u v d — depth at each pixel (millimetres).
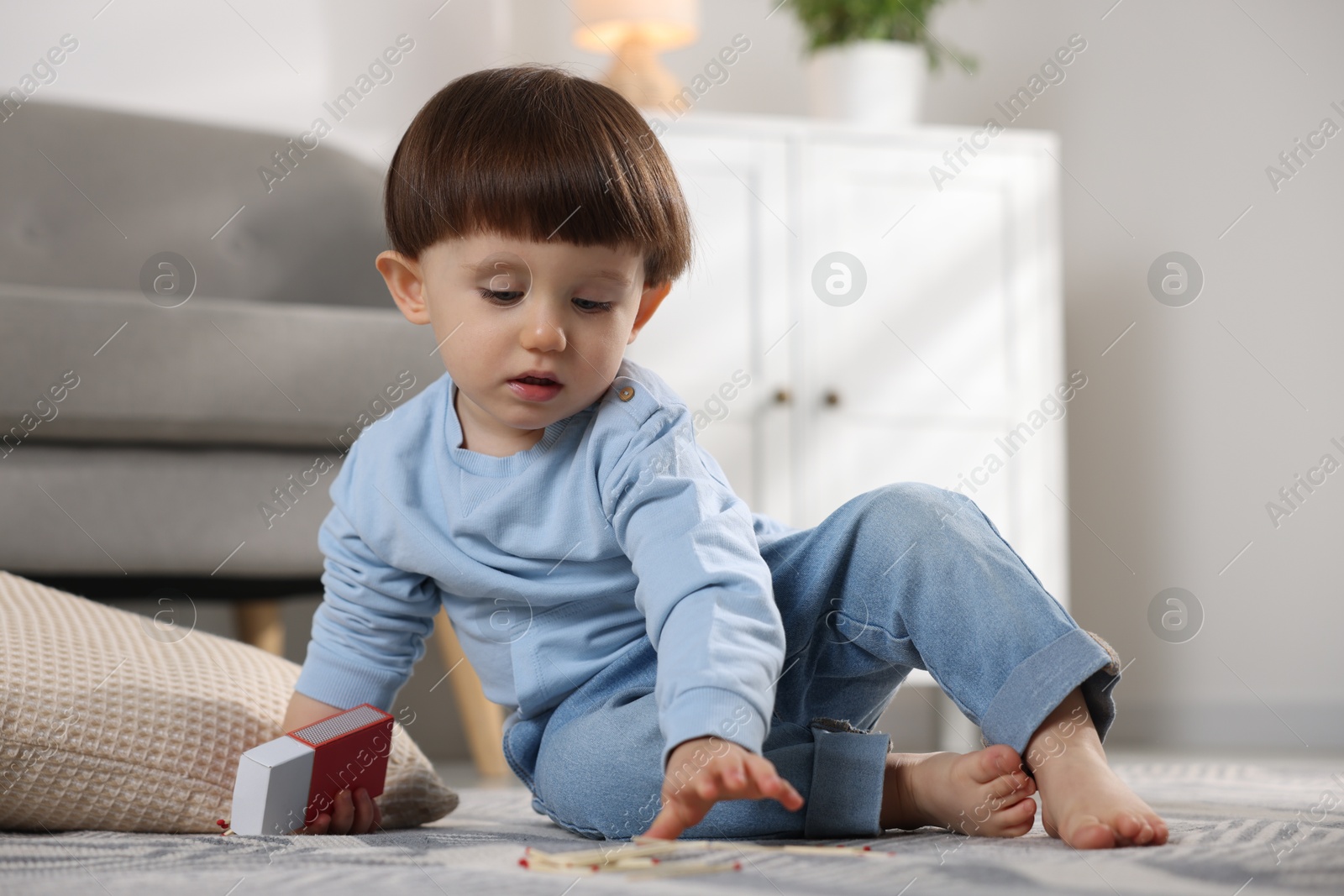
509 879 546
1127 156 2432
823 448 2133
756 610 696
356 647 879
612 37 2318
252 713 872
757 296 2125
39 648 829
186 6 2297
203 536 1429
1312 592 2131
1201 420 2291
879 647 769
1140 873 533
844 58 2338
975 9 2645
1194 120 2324
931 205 2213
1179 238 2334
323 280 2170
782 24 2652
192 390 1416
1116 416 2438
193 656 907
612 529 790
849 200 2182
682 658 668
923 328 2191
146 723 814
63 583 1396
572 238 735
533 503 809
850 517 781
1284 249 2186
